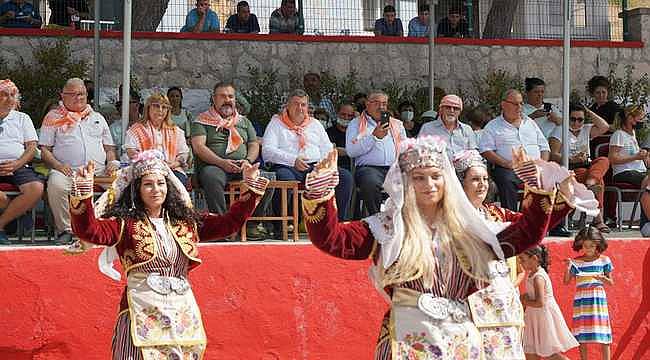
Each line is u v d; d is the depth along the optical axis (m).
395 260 5.89
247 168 7.21
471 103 18.44
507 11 19.69
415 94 17.19
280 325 9.48
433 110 15.44
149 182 7.13
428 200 5.99
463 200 6.02
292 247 9.57
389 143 11.40
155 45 17.38
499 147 11.99
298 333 9.52
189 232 7.29
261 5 19.61
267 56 17.83
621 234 12.20
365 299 9.67
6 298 8.96
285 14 18.23
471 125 13.82
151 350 7.02
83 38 17.00
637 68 19.62
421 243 5.89
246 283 9.43
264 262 9.49
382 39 18.28
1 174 10.14
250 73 17.72
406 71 18.45
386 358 5.98
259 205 10.73
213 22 18.00
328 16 19.06
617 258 10.56
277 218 10.38
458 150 11.99
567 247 10.34
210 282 9.35
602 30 20.08
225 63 17.67
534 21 19.78
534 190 6.11
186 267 7.29
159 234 7.15
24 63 16.72
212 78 17.59
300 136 11.16
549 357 9.76
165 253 7.14
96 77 13.01
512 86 18.38
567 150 12.00
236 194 10.72
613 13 20.12
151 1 18.36
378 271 6.04
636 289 10.60
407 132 14.25
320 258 9.61
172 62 17.44
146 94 16.83
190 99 17.06
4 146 10.28
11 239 10.84
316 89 15.16
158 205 7.18
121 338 7.07
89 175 6.71
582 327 10.05
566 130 11.99
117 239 7.00
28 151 10.36
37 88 16.22
